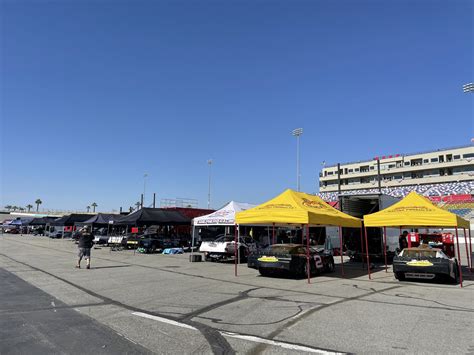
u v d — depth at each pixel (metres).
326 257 16.33
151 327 6.66
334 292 10.83
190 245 30.25
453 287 12.10
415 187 67.25
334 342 5.83
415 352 5.36
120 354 5.21
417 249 13.48
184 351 5.36
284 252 14.16
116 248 30.72
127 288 11.09
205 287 11.45
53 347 5.48
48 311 7.88
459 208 54.00
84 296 9.70
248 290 10.97
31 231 65.00
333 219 14.84
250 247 21.06
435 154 85.00
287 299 9.55
